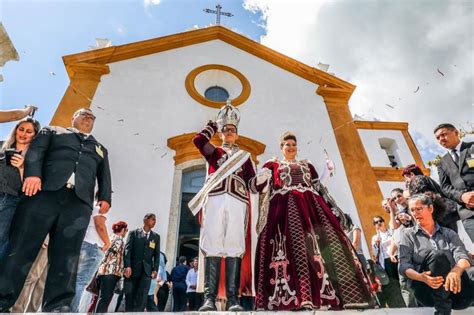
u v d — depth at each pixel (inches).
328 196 156.3
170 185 336.8
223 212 139.9
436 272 122.9
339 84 444.5
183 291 290.4
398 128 487.5
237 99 404.8
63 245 128.0
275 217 140.7
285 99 418.6
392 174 420.8
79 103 364.2
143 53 418.9
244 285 147.0
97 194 150.4
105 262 213.0
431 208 133.8
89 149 148.3
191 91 396.8
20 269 120.4
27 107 164.4
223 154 155.8
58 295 122.2
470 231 144.2
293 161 158.4
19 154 141.6
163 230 313.6
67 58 391.5
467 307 118.5
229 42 454.3
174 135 366.6
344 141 394.3
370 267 198.5
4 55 145.9
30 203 128.5
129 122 364.8
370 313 109.5
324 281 123.9
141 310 220.7
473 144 157.2
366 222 342.0
